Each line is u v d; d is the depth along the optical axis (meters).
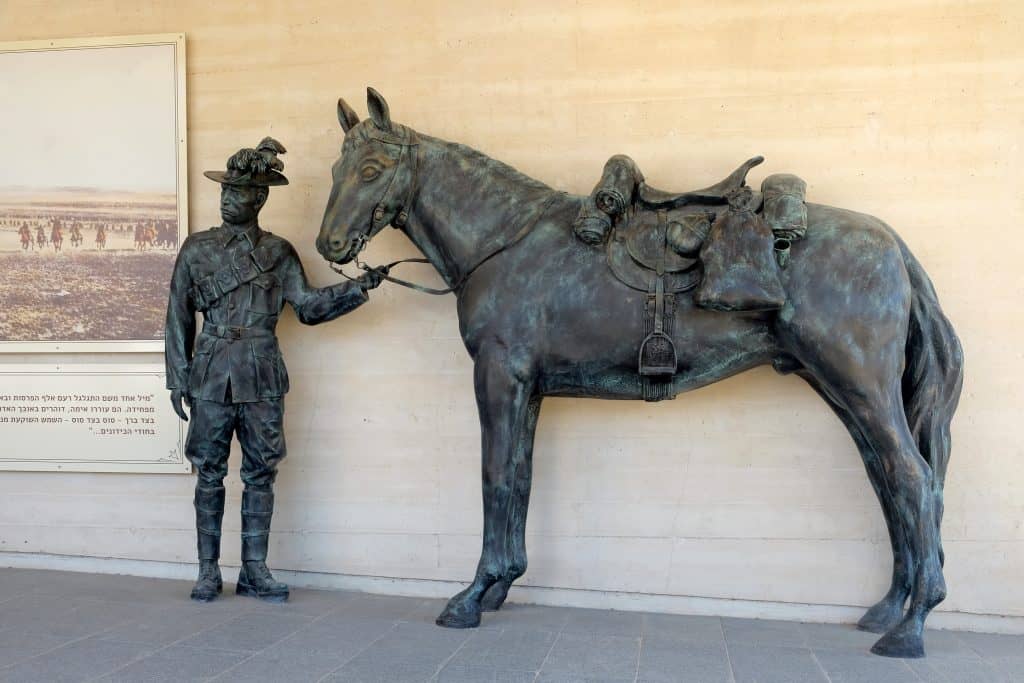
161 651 3.04
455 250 3.51
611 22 3.91
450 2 4.04
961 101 3.66
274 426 3.75
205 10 4.24
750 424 3.77
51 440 4.29
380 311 4.06
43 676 2.78
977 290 3.63
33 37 4.35
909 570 3.42
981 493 3.62
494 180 3.55
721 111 3.82
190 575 4.19
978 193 3.64
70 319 4.29
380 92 4.09
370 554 4.03
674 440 3.81
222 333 3.69
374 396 4.06
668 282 3.26
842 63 3.75
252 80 4.20
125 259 4.26
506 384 3.35
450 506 3.98
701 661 3.00
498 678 2.80
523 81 3.97
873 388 3.07
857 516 3.69
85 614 3.51
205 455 3.71
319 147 4.14
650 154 3.87
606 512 3.84
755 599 3.74
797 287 3.13
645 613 3.75
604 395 3.46
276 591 3.77
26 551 4.34
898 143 3.70
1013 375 3.61
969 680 2.83
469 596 3.39
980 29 3.65
